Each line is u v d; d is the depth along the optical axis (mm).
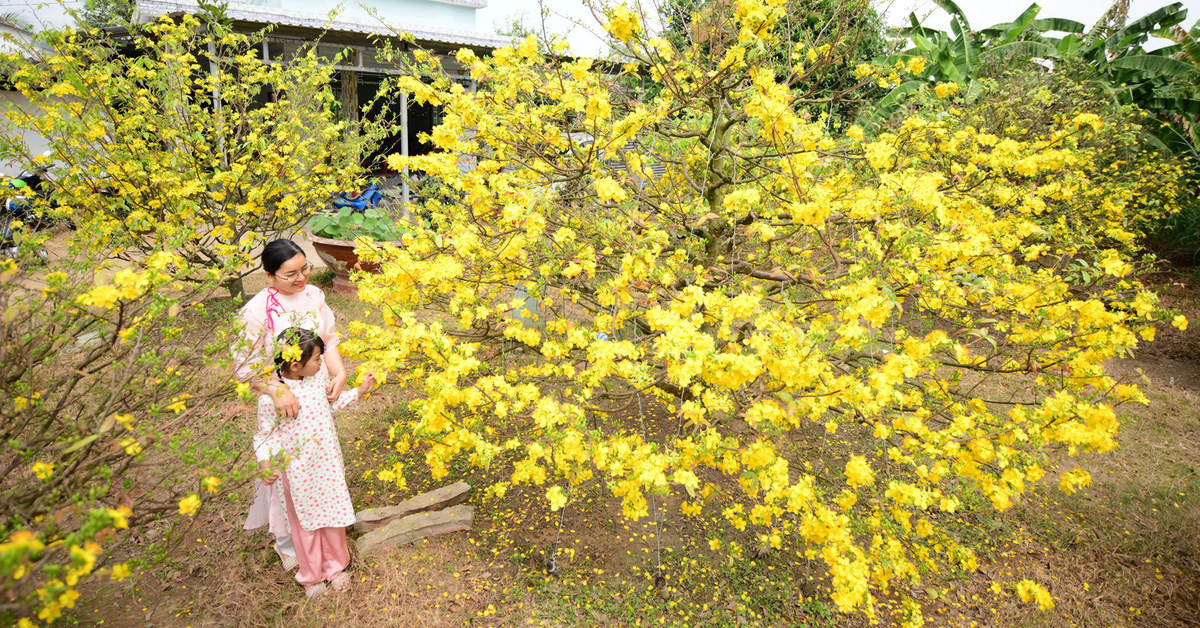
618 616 2633
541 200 2355
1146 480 3701
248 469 1889
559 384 2947
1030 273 2750
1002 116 5914
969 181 2912
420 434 2279
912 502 1989
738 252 3309
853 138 2955
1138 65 8406
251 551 2850
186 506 1711
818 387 2086
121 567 1607
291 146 4801
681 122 3490
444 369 2367
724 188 3342
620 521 3238
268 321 2475
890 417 2322
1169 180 6977
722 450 2209
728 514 2383
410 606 2594
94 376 2086
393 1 12969
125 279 1564
